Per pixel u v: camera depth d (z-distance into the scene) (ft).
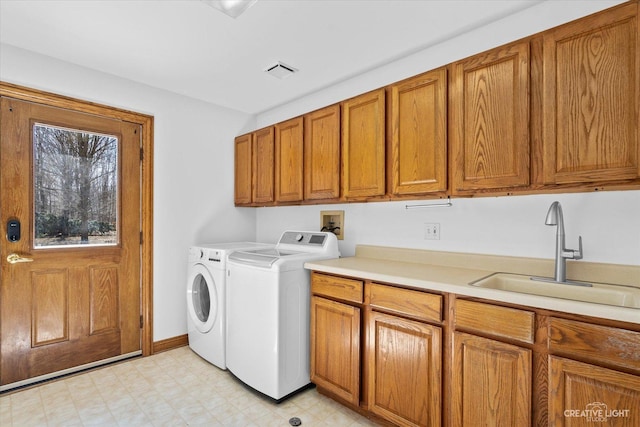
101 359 8.04
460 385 4.63
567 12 5.33
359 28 6.22
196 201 9.82
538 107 4.72
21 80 6.88
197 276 9.00
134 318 8.58
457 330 4.71
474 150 5.33
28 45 6.76
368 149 6.81
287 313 6.61
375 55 7.29
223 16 5.76
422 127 5.98
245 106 10.57
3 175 6.79
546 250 5.55
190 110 9.70
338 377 6.29
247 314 7.10
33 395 6.66
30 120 7.11
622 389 3.43
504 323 4.24
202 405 6.48
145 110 8.75
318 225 9.41
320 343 6.66
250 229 11.29
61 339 7.46
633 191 4.80
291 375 6.68
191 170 9.71
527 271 5.64
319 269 6.64
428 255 6.93
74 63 7.55
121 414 6.13
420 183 6.00
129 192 8.54
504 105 5.02
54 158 7.45
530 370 4.02
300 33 6.36
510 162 4.96
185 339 9.47
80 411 6.18
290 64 7.68
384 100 6.53
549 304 3.87
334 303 6.36
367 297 5.87
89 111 7.86
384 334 5.59
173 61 7.48
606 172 4.14
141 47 6.85
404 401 5.29
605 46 4.15
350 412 6.30
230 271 7.72
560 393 3.81
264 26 6.10
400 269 6.14
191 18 5.81
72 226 7.68
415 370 5.16
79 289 7.72
